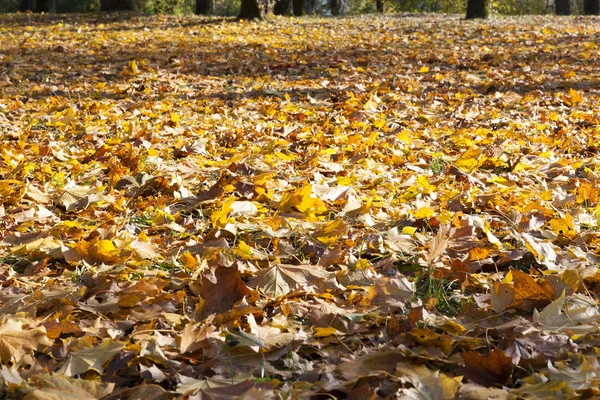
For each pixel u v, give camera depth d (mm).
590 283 2744
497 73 10062
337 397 1969
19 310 2527
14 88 8898
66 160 5059
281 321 2412
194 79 9695
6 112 7234
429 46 13789
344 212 3621
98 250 3061
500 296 2535
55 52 13133
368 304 2592
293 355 2189
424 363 2141
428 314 2480
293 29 18391
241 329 2352
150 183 4328
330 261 2984
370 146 5520
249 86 9164
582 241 3250
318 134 5926
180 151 5293
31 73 10234
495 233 3393
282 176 4535
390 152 5461
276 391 1927
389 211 3779
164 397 1940
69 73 10250
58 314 2480
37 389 1924
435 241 2889
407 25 19344
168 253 3156
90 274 2891
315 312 2477
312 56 12055
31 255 3188
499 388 2023
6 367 2049
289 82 9422
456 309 2629
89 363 2102
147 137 5766
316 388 1968
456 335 2301
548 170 4840
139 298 2568
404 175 4707
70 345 2248
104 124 6613
